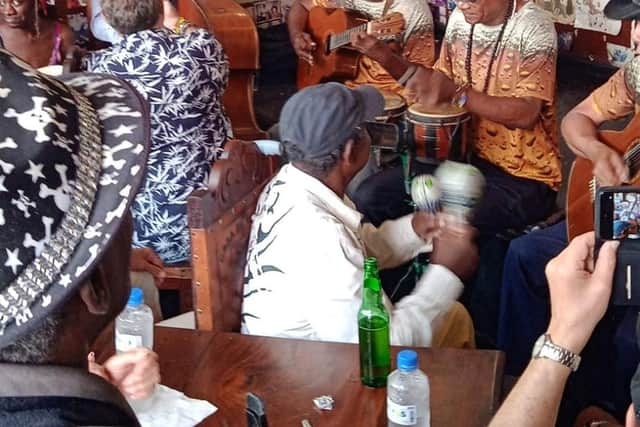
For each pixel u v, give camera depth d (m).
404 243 2.40
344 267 1.95
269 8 5.23
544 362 1.18
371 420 1.67
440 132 3.03
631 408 1.12
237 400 1.75
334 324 1.96
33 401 0.84
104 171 0.89
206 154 2.79
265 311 2.03
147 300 2.49
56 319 0.87
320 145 2.02
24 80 0.89
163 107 2.70
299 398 1.74
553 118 3.06
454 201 2.06
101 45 4.26
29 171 0.84
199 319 2.12
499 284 2.96
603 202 1.16
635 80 2.63
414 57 3.49
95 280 0.92
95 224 0.86
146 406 1.70
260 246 2.04
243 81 4.03
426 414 1.61
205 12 3.93
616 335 2.31
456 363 1.81
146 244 2.84
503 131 3.09
